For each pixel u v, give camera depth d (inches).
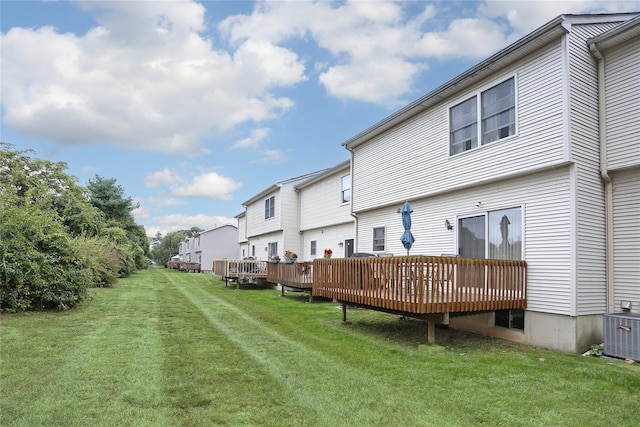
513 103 313.6
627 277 270.4
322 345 264.5
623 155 273.7
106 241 788.6
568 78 272.5
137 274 1152.8
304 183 797.9
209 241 1740.9
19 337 248.8
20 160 773.9
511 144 310.7
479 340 298.5
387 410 153.9
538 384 189.2
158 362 207.2
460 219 367.6
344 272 344.5
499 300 279.1
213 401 157.5
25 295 342.6
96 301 446.6
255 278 794.8
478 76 341.4
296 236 834.2
